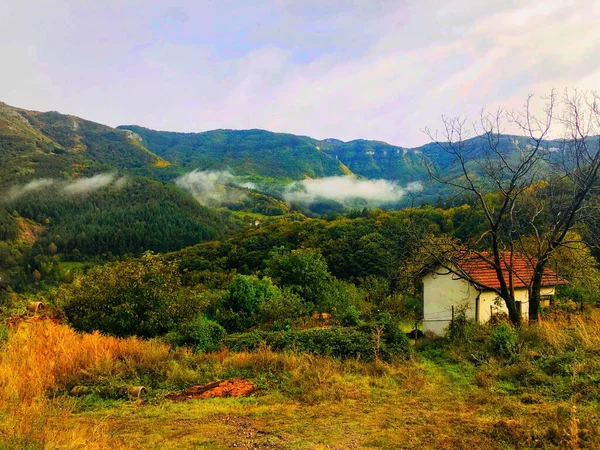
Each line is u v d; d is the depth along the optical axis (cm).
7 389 690
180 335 1199
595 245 1492
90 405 737
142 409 709
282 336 1142
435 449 501
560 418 550
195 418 654
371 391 776
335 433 572
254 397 773
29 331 1073
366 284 2922
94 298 1350
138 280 1359
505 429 537
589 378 695
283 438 559
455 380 825
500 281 1323
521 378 771
